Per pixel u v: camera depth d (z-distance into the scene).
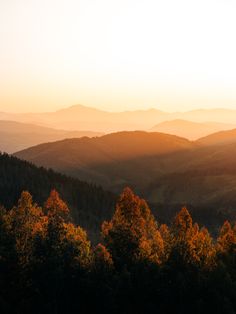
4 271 54.00
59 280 53.22
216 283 56.25
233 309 55.12
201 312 54.28
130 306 54.62
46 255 54.91
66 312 53.47
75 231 59.78
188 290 55.69
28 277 53.84
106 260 55.59
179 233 59.88
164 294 55.47
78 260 55.69
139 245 58.81
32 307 51.94
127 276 54.50
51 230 56.69
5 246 55.31
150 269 56.34
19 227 57.22
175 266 57.81
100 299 53.94
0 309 50.16
